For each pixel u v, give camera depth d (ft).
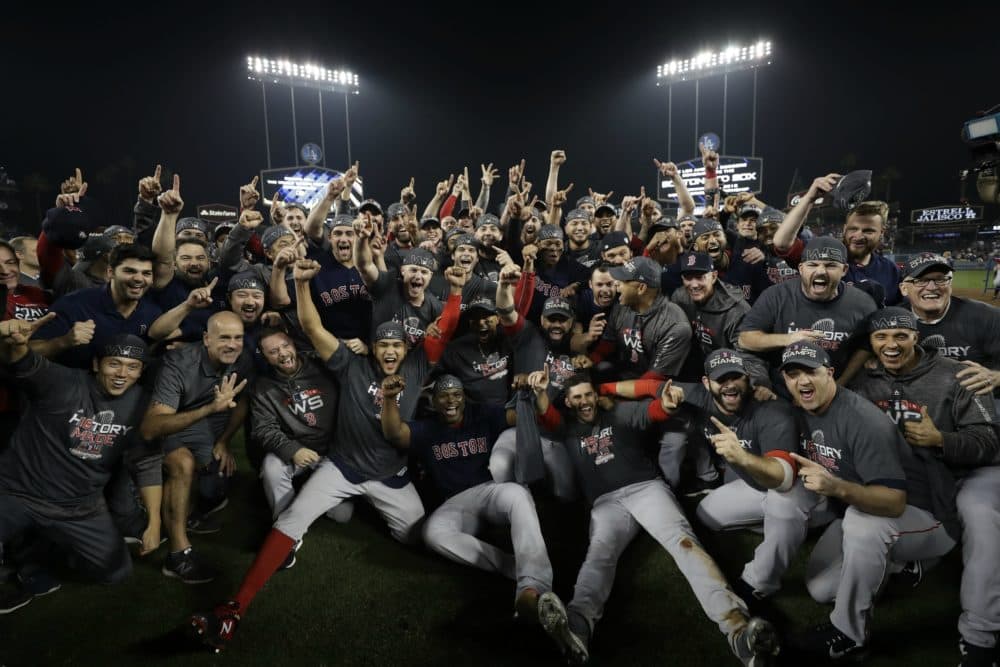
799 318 13.34
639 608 11.09
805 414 11.16
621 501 12.43
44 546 11.85
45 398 10.90
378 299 16.81
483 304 15.43
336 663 9.68
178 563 12.01
